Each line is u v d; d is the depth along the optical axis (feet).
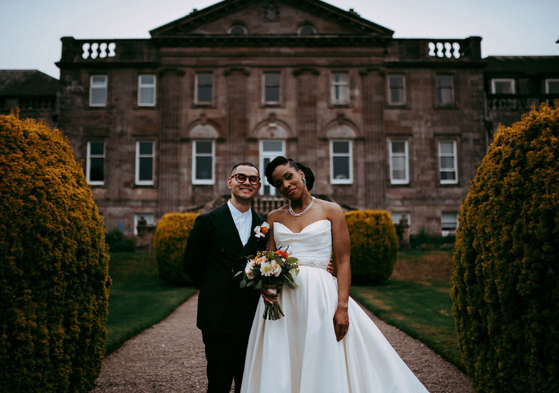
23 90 80.23
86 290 10.86
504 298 9.71
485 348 10.59
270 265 9.78
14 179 9.71
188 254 11.55
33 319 9.48
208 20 74.69
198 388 14.23
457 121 73.56
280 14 74.90
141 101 73.46
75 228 10.52
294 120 72.54
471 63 73.82
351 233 37.06
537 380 9.21
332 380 9.30
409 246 54.13
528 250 9.37
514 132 10.46
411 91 73.82
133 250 56.85
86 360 10.91
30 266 9.52
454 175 73.15
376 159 71.92
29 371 9.42
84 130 72.18
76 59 73.61
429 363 16.46
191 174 71.10
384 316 24.25
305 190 11.16
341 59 73.67
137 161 72.13
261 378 9.70
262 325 10.45
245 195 11.75
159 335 21.40
